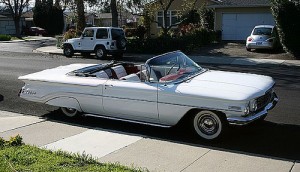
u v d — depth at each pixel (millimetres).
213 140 6348
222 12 31453
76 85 7480
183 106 6430
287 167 5168
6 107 9078
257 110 6355
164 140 6438
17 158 5289
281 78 13391
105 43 20875
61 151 5684
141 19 31844
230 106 6031
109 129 7168
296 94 10391
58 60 20062
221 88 6363
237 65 17625
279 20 19609
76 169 4918
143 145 6137
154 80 6816
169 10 34375
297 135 6668
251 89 6332
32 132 6902
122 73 8305
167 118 6699
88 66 8305
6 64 17812
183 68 7270
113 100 7121
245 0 31094
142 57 21953
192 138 6594
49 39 47406
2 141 5949
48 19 59844
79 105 7570
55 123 7551
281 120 7641
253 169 5098
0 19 61688
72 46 22156
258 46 22875
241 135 6691
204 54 22562
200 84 6602
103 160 5453
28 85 8125
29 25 70938
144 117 6949
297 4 19172
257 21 30531
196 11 33406
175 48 23453
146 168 5055
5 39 44406
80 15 27984
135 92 6855
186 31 27188
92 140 6418
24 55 23484
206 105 6223
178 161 5410
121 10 27562
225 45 27812
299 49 19438
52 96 7816
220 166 5211
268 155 5695
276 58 19891
